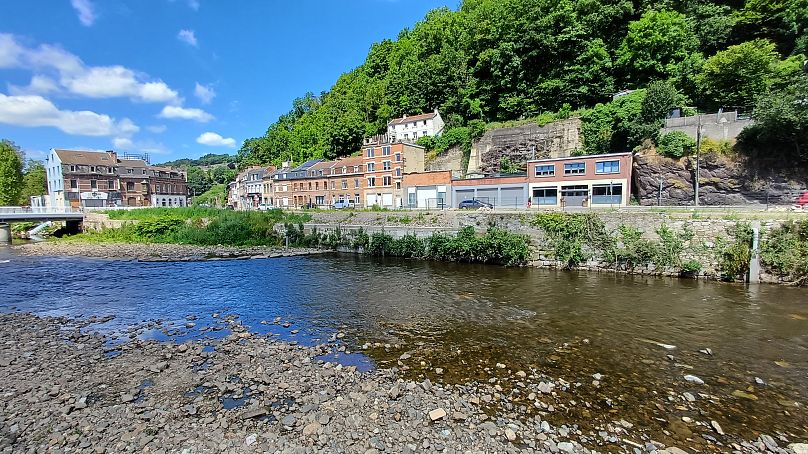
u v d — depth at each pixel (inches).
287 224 1652.3
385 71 3833.7
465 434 304.2
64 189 3041.3
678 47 1889.8
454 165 2316.7
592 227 996.6
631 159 1572.3
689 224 888.9
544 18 2150.6
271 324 607.5
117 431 309.7
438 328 577.6
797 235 783.1
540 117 2065.7
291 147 3912.4
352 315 651.5
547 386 382.9
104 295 807.1
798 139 1222.9
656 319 601.9
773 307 647.1
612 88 2001.7
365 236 1406.3
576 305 688.4
